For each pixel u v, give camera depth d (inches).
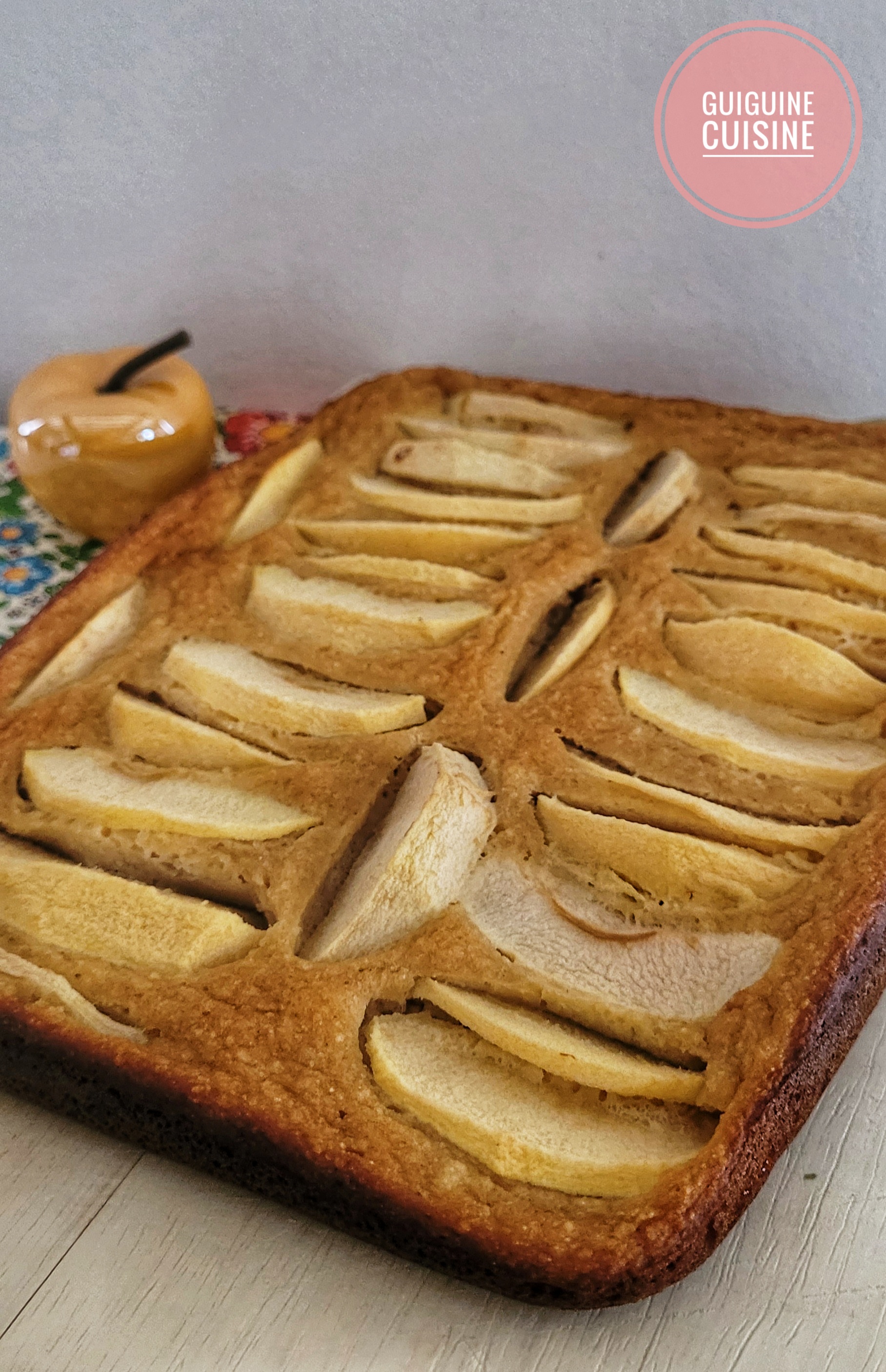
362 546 14.6
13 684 13.1
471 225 17.0
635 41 15.2
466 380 16.8
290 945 10.6
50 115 16.8
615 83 15.5
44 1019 10.1
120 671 13.1
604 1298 8.8
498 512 14.6
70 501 16.0
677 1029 9.9
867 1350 8.8
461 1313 9.0
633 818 11.4
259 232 17.5
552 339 17.8
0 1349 8.8
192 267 18.0
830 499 14.6
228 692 12.7
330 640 13.4
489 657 12.9
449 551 14.4
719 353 17.4
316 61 16.0
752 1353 8.8
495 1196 9.1
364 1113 9.5
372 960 10.4
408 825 11.0
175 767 12.2
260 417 19.1
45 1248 9.4
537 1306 9.0
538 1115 9.5
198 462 16.3
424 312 18.0
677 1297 9.1
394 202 17.0
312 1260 9.3
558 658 12.9
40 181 17.4
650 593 13.6
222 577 14.1
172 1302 9.1
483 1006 10.1
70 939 10.7
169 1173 9.9
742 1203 9.2
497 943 10.5
